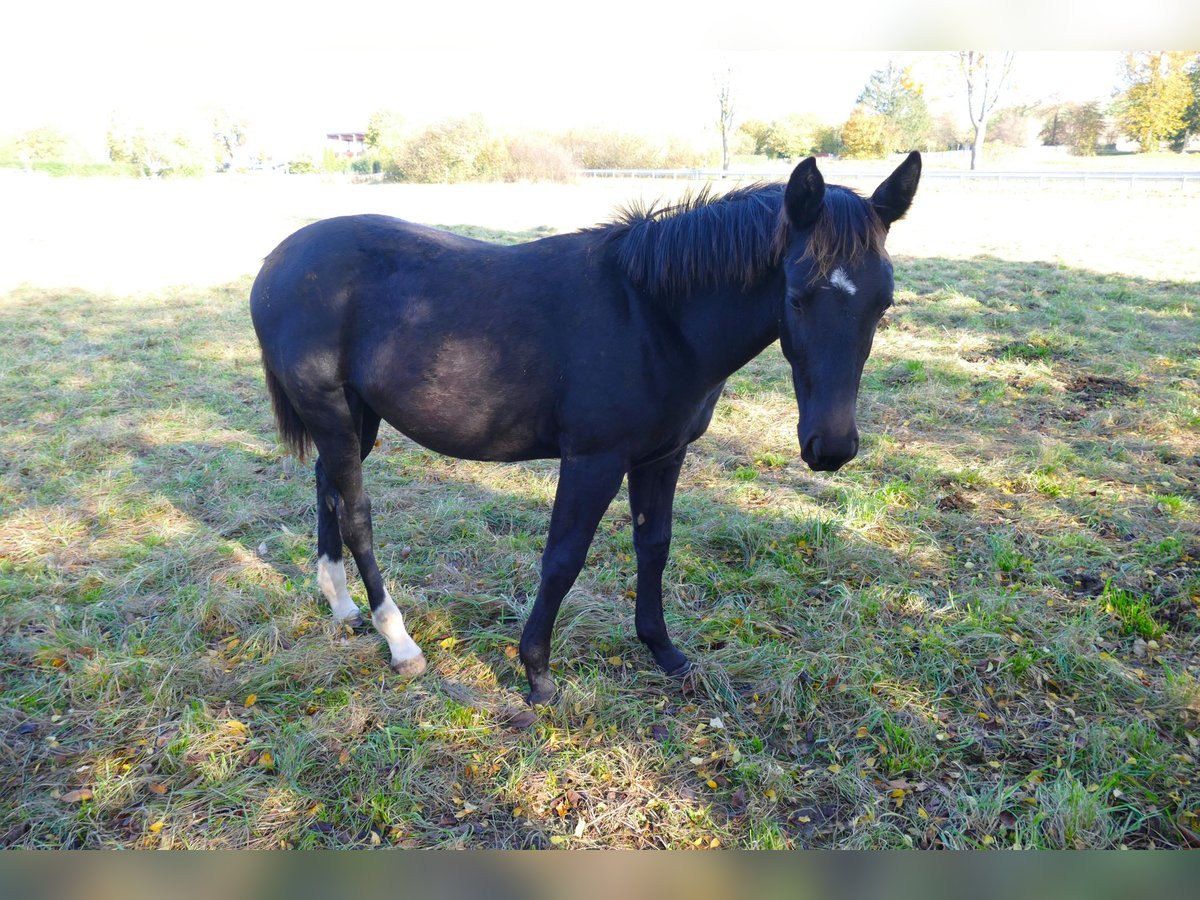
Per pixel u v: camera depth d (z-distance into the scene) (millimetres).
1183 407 5254
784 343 2117
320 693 2738
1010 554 3594
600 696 2676
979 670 2891
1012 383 5992
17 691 2703
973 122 29719
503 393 2410
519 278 2418
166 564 3471
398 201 19953
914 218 15828
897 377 6148
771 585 3420
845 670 2867
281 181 30188
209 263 11922
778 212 2133
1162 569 3498
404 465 4711
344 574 3156
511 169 27719
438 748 2484
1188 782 2379
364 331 2543
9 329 7648
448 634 3121
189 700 2668
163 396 5750
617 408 2303
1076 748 2502
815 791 2375
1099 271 10109
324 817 2260
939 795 2357
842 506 4094
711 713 2691
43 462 4488
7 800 2275
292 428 2961
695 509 4070
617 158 30906
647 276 2271
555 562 2496
